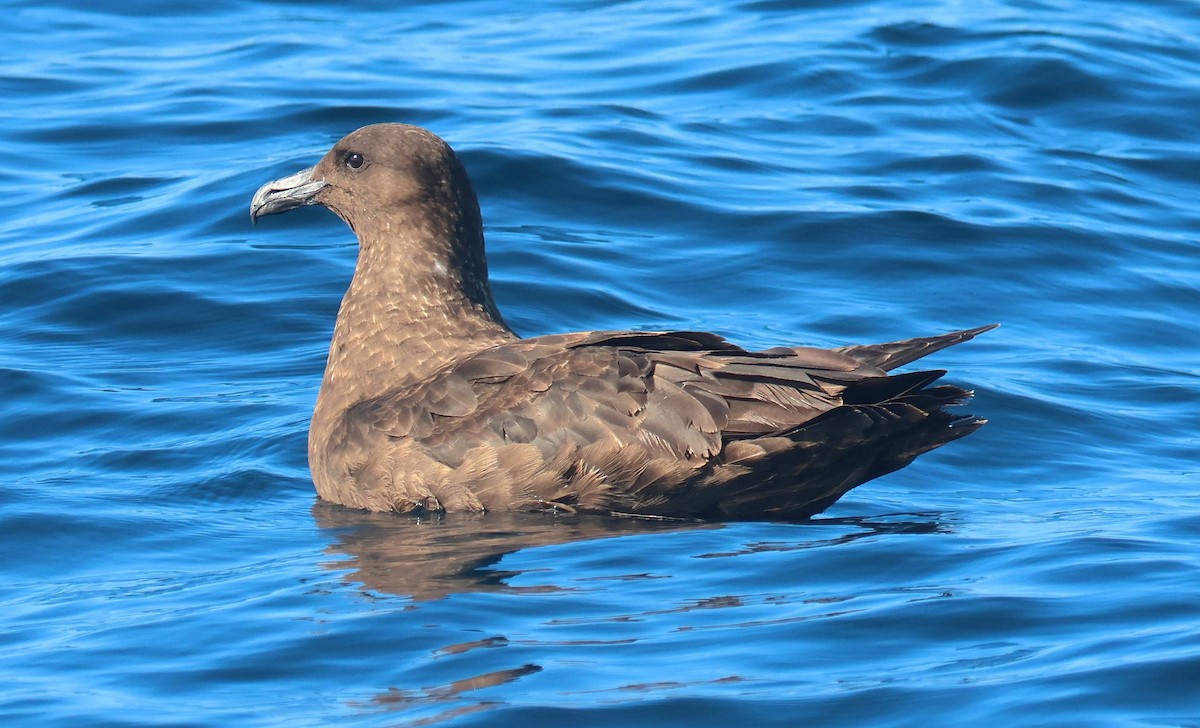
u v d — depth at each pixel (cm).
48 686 969
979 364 1653
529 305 1748
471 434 1288
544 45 2669
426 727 881
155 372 1636
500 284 1788
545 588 1100
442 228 1434
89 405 1543
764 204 2012
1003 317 1783
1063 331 1755
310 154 2122
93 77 2522
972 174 2125
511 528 1252
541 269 1828
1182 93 2378
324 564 1184
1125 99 2356
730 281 1842
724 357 1263
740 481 1248
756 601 1062
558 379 1273
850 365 1240
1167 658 930
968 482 1408
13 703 944
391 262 1427
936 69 2456
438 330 1408
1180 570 1085
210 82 2459
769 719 884
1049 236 1947
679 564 1144
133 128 2288
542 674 945
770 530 1236
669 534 1223
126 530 1278
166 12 2878
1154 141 2261
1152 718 868
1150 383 1619
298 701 932
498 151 2080
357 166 1448
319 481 1378
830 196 2039
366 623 1040
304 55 2608
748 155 2175
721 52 2561
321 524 1302
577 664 959
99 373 1628
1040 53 2456
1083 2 2825
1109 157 2205
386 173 1430
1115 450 1470
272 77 2473
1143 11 2783
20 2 2906
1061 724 864
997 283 1850
